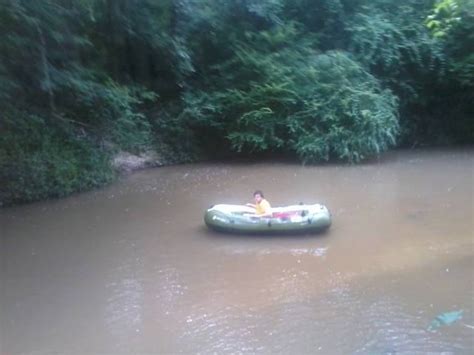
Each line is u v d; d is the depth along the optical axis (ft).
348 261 29.37
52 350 21.31
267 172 52.65
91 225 36.73
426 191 43.19
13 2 38.86
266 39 60.34
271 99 57.62
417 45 62.03
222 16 60.39
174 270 28.94
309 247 31.73
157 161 56.18
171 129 58.08
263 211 33.96
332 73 58.54
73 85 46.16
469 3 62.44
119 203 42.19
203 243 32.91
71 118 50.14
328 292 25.63
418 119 65.51
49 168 44.11
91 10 47.26
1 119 43.68
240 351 20.79
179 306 24.79
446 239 32.09
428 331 21.62
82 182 46.06
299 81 58.65
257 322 23.02
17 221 37.83
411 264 28.58
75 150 47.34
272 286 26.61
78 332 22.70
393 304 24.09
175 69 58.34
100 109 51.31
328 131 56.85
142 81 58.39
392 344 20.77
